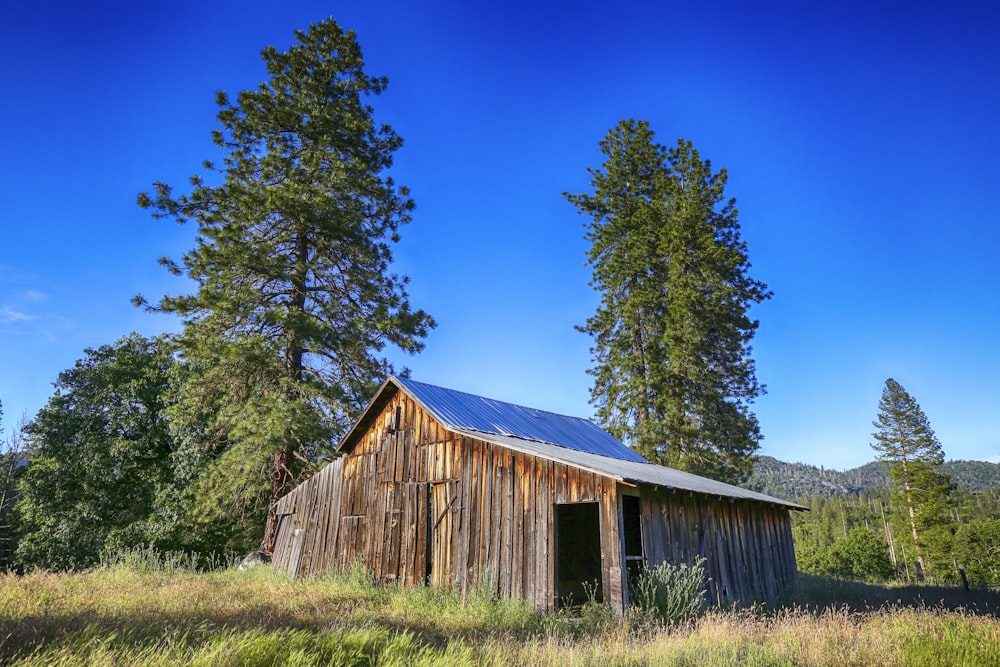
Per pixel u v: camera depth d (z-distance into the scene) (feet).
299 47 86.89
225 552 90.17
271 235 79.87
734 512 56.08
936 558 171.53
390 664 22.09
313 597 40.75
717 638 29.01
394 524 55.88
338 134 86.74
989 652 25.96
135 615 27.71
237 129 81.97
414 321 83.30
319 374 78.95
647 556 42.39
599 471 41.42
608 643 30.32
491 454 50.24
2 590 33.73
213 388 77.05
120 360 104.58
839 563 203.62
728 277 109.60
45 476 95.35
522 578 44.75
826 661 24.98
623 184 122.11
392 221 87.81
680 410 102.01
